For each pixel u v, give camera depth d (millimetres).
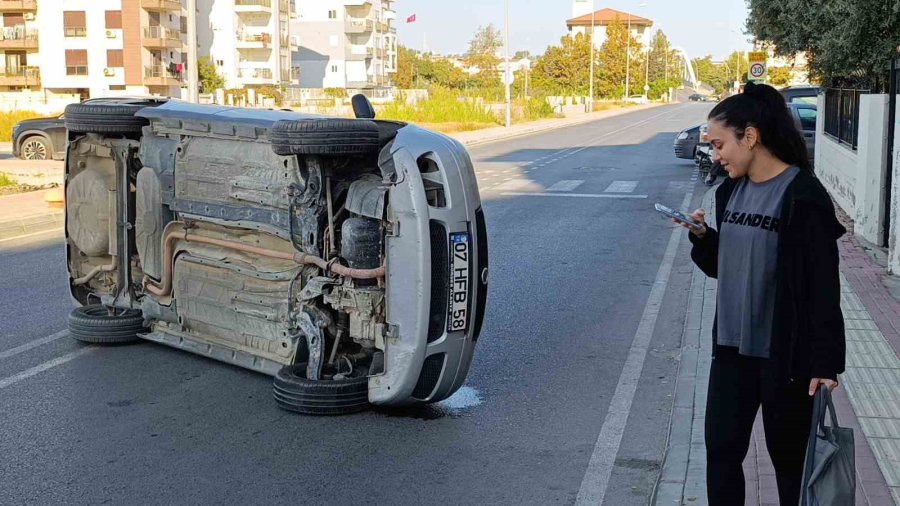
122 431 6008
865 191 12984
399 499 5043
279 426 6117
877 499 4746
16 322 8758
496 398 6777
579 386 7070
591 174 24078
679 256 12422
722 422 3793
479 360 7742
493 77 114750
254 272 6727
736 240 3715
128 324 7867
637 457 5680
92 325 7859
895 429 5801
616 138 41094
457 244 5918
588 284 10688
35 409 6402
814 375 3469
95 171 8047
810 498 3260
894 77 12078
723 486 3816
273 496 5059
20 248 13047
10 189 20281
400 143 5906
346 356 6527
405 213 5812
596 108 90312
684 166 26250
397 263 5887
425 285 5820
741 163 3676
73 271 8414
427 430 6098
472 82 118625
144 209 7504
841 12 13711
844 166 16172
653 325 8875
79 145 8109
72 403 6527
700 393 6656
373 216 5953
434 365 6051
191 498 5023
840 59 14750
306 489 5156
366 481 5277
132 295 7973
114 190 7953
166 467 5438
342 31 114938
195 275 7188
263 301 6703
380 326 6117
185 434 5961
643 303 9766
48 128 25500
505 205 17781
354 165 6363
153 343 8008
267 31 92875
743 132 3637
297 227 6340
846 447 3279
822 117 21312
